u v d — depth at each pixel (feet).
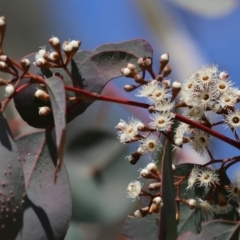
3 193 2.97
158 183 3.07
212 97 3.08
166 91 3.06
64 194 3.04
